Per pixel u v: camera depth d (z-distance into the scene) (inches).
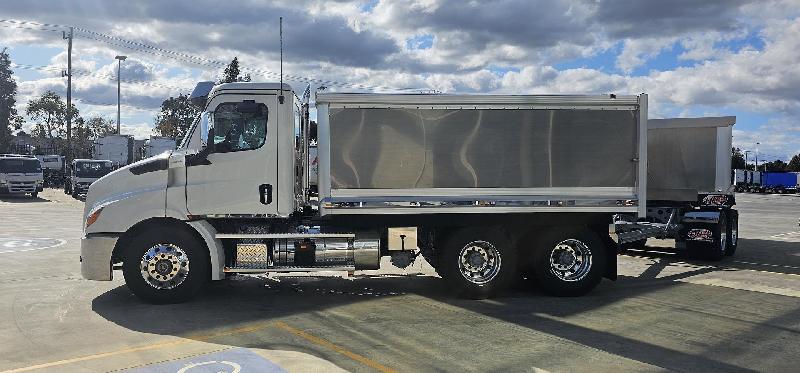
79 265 464.8
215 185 341.1
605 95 356.5
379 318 306.5
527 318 309.1
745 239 700.7
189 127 348.2
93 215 335.6
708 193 538.0
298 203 354.9
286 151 345.4
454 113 349.4
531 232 365.1
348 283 404.2
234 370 222.4
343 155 343.3
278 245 347.9
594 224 370.0
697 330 287.1
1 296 353.1
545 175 355.6
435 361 237.3
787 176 2800.2
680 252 563.8
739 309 331.3
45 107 2896.2
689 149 552.7
